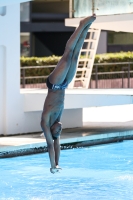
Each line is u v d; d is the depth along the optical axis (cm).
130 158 2103
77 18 3128
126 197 1518
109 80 4656
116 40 5812
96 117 3112
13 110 2411
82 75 3681
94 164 1997
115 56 4847
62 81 1254
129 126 2703
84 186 1661
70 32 5734
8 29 2380
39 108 2412
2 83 2388
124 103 2445
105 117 3109
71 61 1257
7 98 2386
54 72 1246
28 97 2442
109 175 1812
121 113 3303
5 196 1530
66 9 5856
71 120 2648
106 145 2369
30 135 2400
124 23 2973
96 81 4172
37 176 1792
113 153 2203
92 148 2291
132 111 3409
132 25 3011
